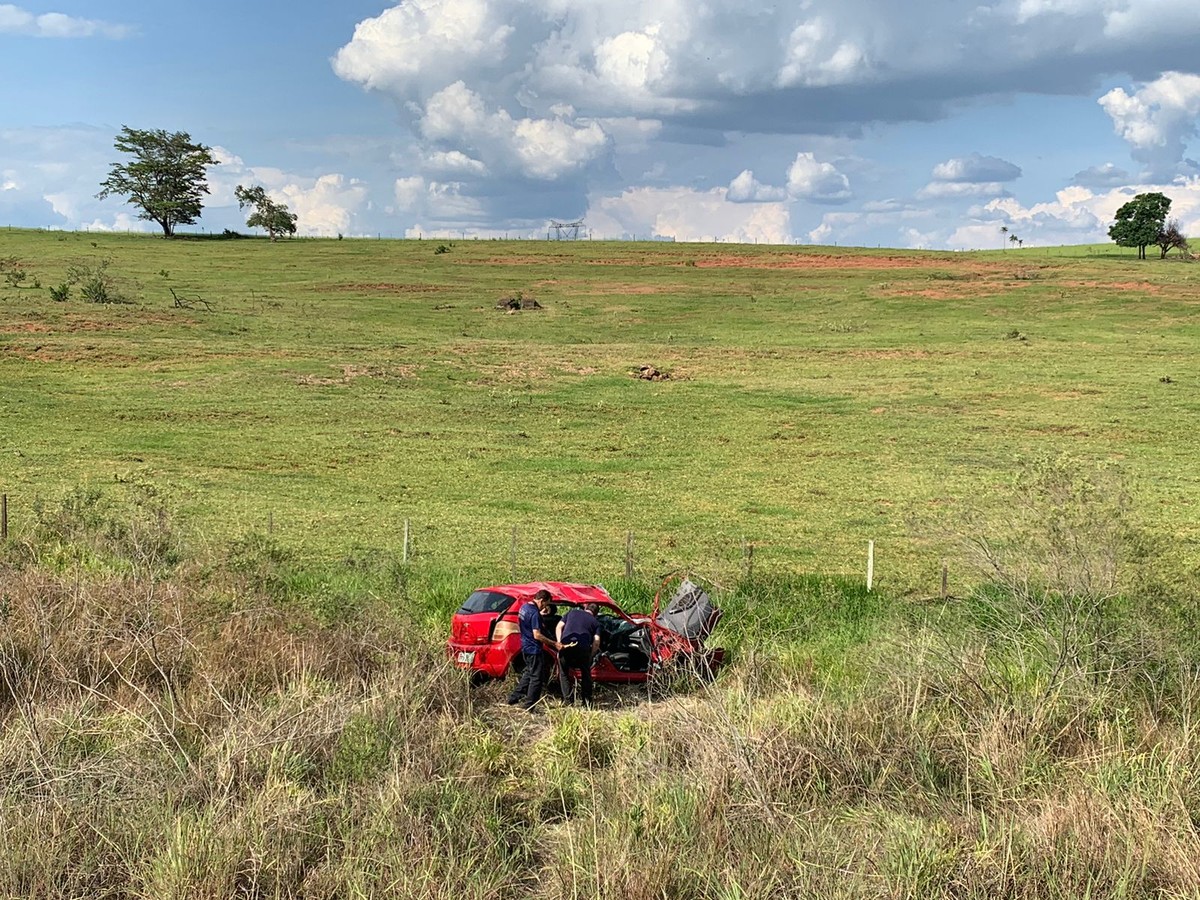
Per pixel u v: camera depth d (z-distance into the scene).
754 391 55.56
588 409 50.62
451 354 64.88
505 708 10.57
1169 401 50.72
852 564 23.38
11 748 7.61
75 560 14.41
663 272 117.06
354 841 6.65
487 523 28.17
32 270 96.25
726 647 13.07
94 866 6.40
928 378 58.81
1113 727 8.42
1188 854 6.36
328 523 27.06
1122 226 136.75
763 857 6.54
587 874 6.27
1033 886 6.16
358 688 9.68
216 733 8.28
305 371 56.72
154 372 54.56
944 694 9.19
